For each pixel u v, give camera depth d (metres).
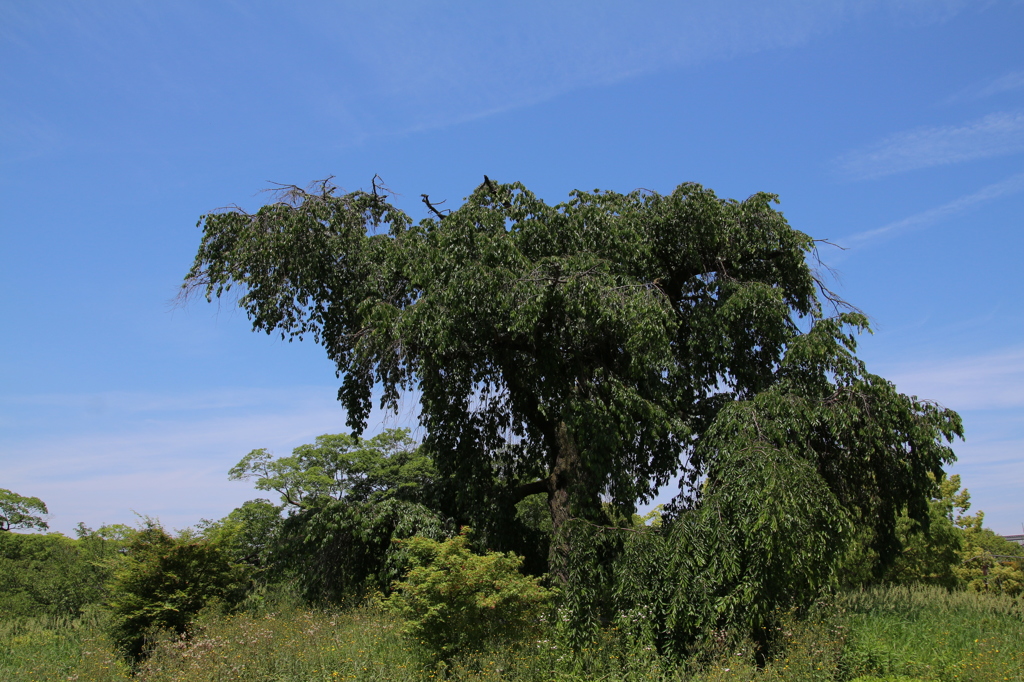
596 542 11.90
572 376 14.16
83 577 18.16
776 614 9.96
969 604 14.13
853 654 9.22
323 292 16.75
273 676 9.80
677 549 10.80
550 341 14.00
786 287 14.73
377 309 13.94
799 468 10.63
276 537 20.31
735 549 10.30
